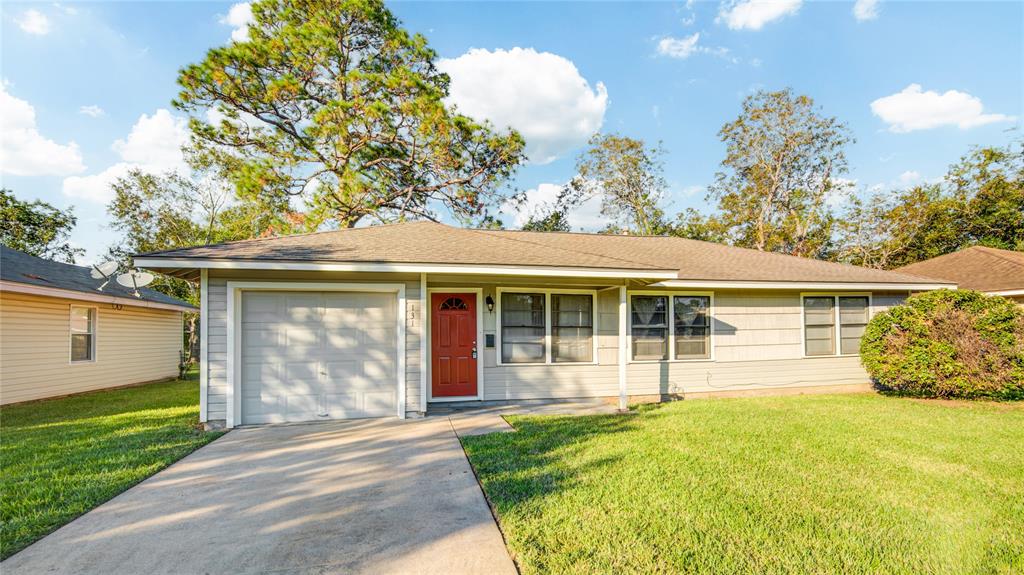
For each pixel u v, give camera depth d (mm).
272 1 15141
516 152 16547
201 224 23531
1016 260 13203
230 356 6312
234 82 13945
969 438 5559
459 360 8266
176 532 3082
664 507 3436
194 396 10156
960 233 22062
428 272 6613
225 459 4770
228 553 2799
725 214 27828
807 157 26078
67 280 10500
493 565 2658
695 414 7098
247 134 15352
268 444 5359
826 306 10008
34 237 22328
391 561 2699
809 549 2838
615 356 8789
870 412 7273
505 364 8352
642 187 28859
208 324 6293
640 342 9016
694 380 9180
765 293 9656
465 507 3492
